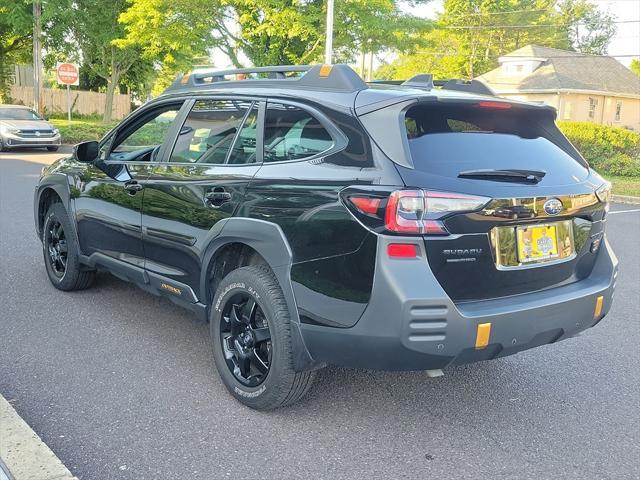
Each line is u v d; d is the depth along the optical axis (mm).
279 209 3412
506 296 3264
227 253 3979
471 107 3426
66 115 38062
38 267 6461
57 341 4578
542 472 3152
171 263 4273
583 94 41250
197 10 24281
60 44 29562
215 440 3316
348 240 3098
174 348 4535
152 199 4359
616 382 4281
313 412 3682
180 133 4387
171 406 3668
